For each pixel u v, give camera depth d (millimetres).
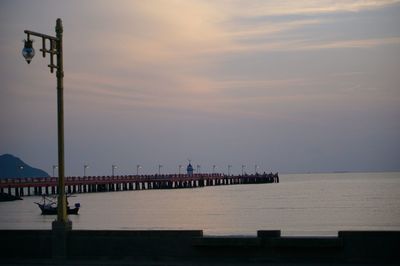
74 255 22391
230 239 20750
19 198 161125
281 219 82438
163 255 21469
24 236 22953
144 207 124000
